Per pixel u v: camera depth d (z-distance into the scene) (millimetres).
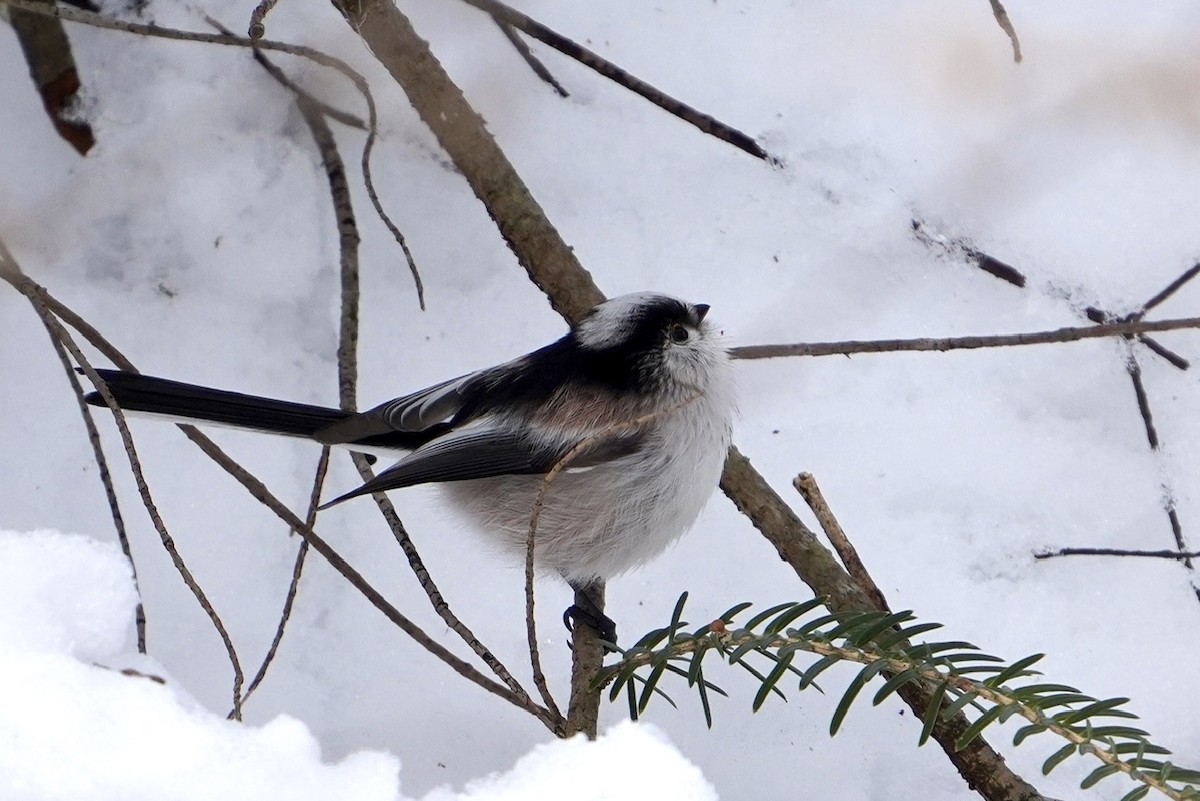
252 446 7363
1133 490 7535
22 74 7902
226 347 7754
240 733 3869
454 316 8180
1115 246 8305
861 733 6527
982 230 8398
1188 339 7984
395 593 7113
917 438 7816
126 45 8172
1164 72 8352
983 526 7410
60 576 4203
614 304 7453
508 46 8766
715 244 8477
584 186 8609
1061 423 7812
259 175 8164
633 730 4098
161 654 6613
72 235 7754
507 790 3947
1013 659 6914
